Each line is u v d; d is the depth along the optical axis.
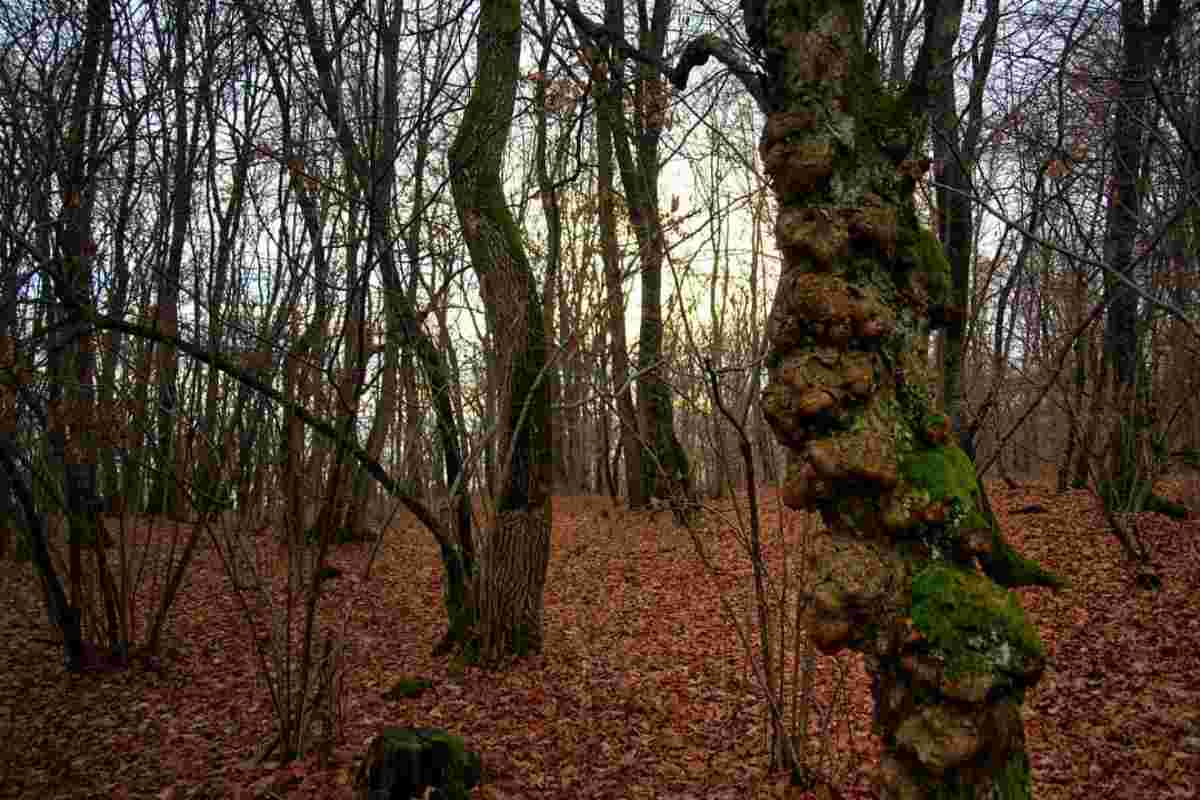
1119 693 5.11
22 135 6.09
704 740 4.92
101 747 5.03
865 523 2.18
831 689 5.31
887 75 7.75
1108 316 8.97
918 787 2.02
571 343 6.06
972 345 11.50
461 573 6.57
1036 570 7.08
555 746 4.93
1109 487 8.19
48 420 5.87
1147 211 8.41
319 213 6.35
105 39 6.26
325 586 8.68
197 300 5.23
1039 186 6.18
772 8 2.46
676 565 9.52
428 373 6.05
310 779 4.36
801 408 2.21
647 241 5.50
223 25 6.53
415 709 5.49
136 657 6.42
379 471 4.83
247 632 7.12
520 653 6.46
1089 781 4.20
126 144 6.69
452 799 4.00
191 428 5.49
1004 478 11.79
